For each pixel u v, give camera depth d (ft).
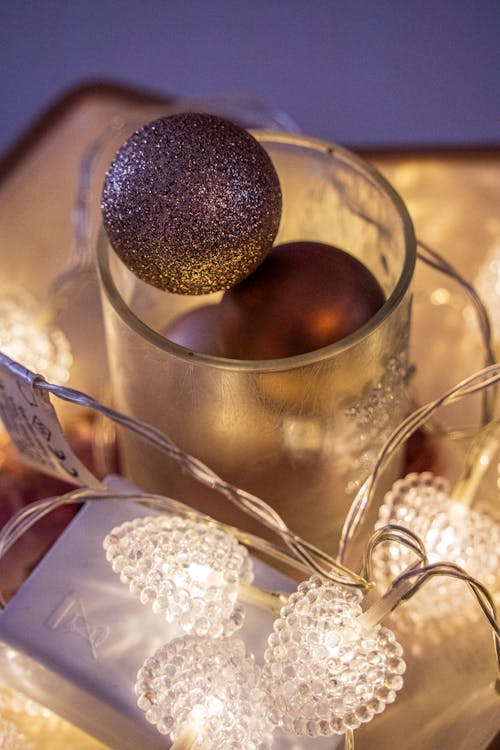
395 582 0.92
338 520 1.11
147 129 0.98
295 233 1.20
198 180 0.95
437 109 1.90
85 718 0.99
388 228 1.11
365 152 1.44
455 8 1.99
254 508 0.99
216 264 0.98
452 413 1.30
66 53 2.04
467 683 1.01
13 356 1.21
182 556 0.95
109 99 1.53
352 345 0.98
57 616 0.99
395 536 0.95
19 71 2.03
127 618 0.99
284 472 1.05
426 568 0.92
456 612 1.04
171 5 2.06
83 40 2.05
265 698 0.92
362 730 0.98
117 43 2.04
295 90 1.95
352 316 1.00
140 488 1.15
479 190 1.42
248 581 0.99
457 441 1.25
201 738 0.91
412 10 2.00
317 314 0.99
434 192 1.42
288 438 1.03
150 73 2.01
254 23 2.03
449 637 1.03
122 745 0.99
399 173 1.43
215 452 1.05
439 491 1.12
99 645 0.98
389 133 1.89
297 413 1.01
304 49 1.99
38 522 1.18
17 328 1.22
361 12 2.01
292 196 1.17
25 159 1.49
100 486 1.05
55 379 1.24
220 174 0.96
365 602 1.03
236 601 0.98
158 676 0.93
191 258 0.97
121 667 0.97
